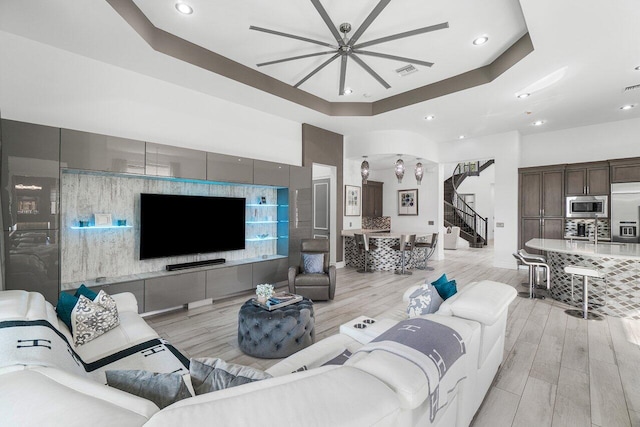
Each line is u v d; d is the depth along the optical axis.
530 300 4.37
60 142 2.95
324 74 4.23
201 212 4.30
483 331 1.81
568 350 2.81
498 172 6.69
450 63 3.88
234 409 0.61
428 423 1.01
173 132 4.01
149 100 3.79
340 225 6.87
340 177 6.75
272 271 4.96
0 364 0.99
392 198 9.30
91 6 2.46
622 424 1.84
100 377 1.64
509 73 3.66
